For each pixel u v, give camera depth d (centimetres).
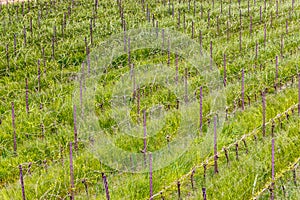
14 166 913
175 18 1880
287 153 873
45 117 1079
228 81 1270
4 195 802
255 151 883
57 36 1666
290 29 1716
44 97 1198
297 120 988
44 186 819
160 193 755
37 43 1593
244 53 1473
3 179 884
